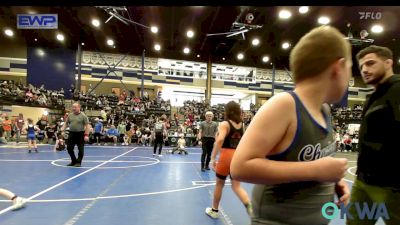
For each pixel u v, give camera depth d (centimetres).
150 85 3012
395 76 210
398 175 202
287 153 108
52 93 2361
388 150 204
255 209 120
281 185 111
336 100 115
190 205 483
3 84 1991
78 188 595
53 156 1150
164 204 486
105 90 2847
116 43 2455
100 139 1917
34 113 2191
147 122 2117
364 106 229
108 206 466
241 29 1783
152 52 2819
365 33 1644
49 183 640
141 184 651
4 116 1808
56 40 2409
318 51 109
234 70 3231
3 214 416
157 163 1027
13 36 2327
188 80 3127
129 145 1906
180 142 1485
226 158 405
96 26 1950
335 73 109
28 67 2556
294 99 108
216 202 418
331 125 126
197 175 791
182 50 2558
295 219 110
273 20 1702
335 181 106
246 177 105
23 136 1952
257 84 3216
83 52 2769
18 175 730
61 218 402
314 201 111
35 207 453
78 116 904
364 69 221
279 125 105
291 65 120
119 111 2316
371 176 214
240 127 412
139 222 392
